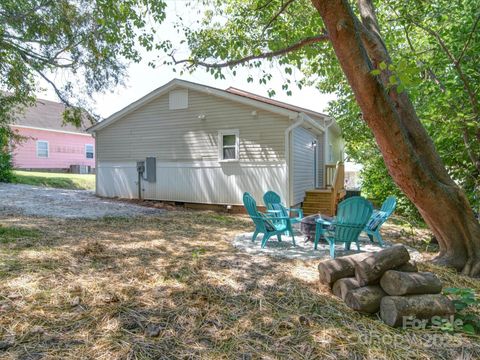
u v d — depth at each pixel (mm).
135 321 2457
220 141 9383
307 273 3664
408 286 2570
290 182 8578
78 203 9484
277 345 2209
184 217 7953
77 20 8430
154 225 6645
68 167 21234
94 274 3439
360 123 10086
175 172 10102
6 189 12172
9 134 13031
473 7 4770
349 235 4531
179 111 9961
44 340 2164
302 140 9859
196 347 2160
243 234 6000
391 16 6363
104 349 2088
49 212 7605
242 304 2814
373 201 10297
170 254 4367
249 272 3664
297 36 6012
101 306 2676
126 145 10922
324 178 12109
